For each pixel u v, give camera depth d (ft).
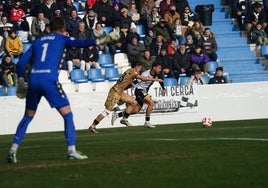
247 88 171.73
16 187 64.08
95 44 84.28
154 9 204.74
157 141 107.14
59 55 83.76
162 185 62.75
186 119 169.17
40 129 161.79
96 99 164.35
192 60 191.52
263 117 172.55
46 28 184.65
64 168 75.87
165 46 191.11
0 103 161.38
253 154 82.64
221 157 80.64
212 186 61.87
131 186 62.64
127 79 145.28
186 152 87.25
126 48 194.08
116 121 165.07
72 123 83.92
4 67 177.58
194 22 203.82
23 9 201.57
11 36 186.50
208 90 170.30
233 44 211.41
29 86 83.51
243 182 63.77
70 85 182.39
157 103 167.32
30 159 87.66
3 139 140.26
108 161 80.64
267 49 209.05
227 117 171.01
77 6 215.92
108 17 201.57
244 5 219.00
